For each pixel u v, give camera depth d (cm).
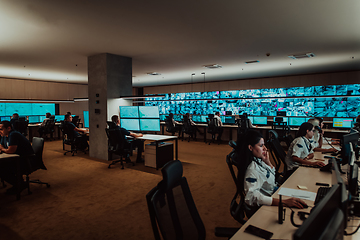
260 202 158
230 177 433
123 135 485
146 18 341
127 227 252
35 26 371
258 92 1023
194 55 582
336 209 79
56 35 418
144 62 671
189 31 401
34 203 315
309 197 171
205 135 904
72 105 1243
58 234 238
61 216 277
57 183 401
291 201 156
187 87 1245
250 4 297
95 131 591
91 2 288
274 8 309
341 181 100
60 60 640
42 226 254
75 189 371
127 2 289
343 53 557
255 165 173
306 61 654
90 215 280
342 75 824
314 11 317
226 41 459
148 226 254
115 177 435
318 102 884
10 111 1025
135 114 560
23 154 337
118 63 580
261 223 134
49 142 886
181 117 1258
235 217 176
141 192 357
